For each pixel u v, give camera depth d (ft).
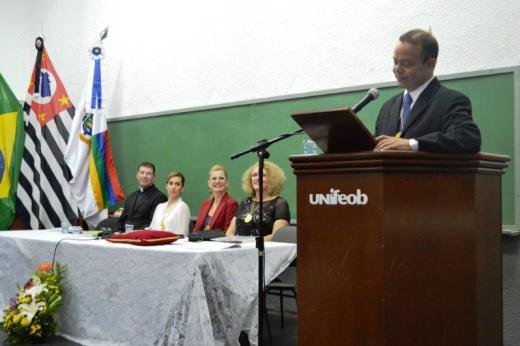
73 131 20.04
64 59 23.98
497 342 6.61
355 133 5.57
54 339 12.16
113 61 21.59
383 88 13.53
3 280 14.11
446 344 5.70
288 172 15.42
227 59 17.37
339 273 5.66
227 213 14.53
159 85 19.69
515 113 11.36
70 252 11.95
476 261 5.98
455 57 12.33
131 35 20.85
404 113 7.45
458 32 12.30
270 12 16.16
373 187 5.44
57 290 12.04
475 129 6.19
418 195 5.58
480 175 6.21
